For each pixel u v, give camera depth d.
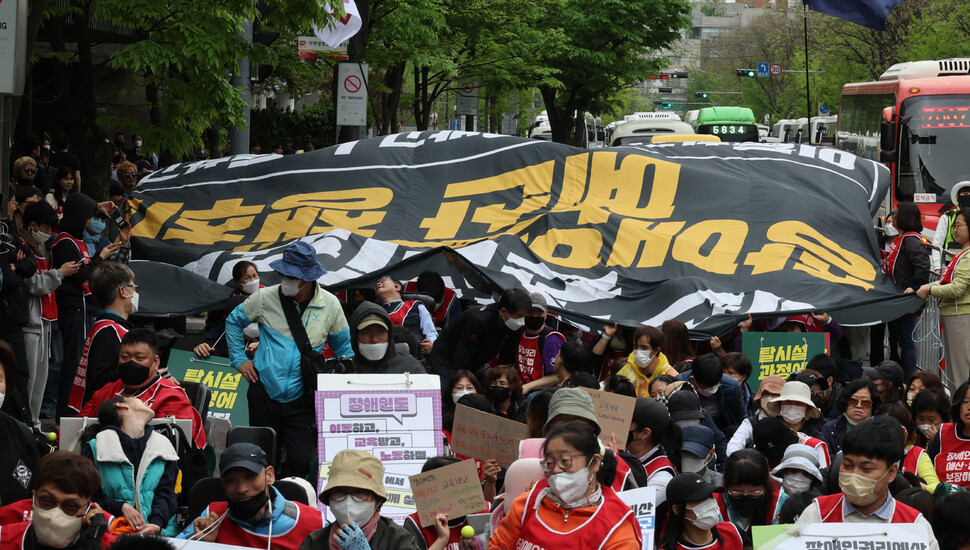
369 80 26.56
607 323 11.00
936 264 13.48
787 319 11.18
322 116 35.34
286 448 7.82
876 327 12.50
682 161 13.80
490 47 31.56
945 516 5.20
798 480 6.13
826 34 53.38
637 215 12.90
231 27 14.59
